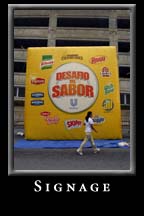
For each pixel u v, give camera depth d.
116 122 12.64
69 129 12.57
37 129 12.60
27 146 11.59
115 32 18.64
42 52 12.79
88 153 10.67
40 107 12.67
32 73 12.76
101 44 19.39
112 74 12.74
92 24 20.09
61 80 12.68
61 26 20.11
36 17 19.36
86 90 12.64
